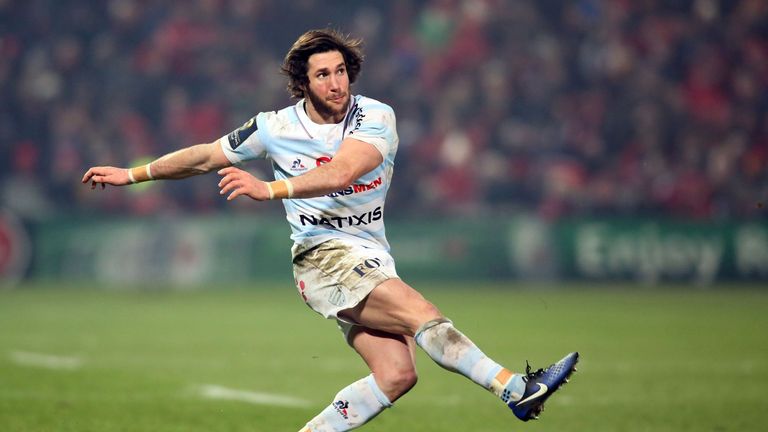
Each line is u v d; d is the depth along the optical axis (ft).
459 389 92.07
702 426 73.36
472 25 271.49
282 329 143.54
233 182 48.75
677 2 279.49
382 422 75.05
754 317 162.09
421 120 255.70
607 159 252.42
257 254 223.51
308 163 55.83
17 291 205.26
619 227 231.50
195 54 260.21
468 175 247.29
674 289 222.28
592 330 142.72
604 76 266.36
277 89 255.91
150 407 80.18
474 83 261.44
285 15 269.23
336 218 55.98
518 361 110.01
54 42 258.98
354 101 56.13
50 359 108.99
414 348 56.34
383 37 272.10
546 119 258.98
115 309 171.83
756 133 262.26
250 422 74.13
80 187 237.04
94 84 255.50
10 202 234.38
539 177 247.70
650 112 257.96
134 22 263.08
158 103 255.50
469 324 150.61
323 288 55.57
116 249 219.41
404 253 227.81
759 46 276.62
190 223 221.25
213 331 140.26
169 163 56.13
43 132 245.65
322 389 91.09
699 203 247.70
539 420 76.07
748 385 93.71
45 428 70.28
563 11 275.80
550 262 230.07
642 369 104.73
